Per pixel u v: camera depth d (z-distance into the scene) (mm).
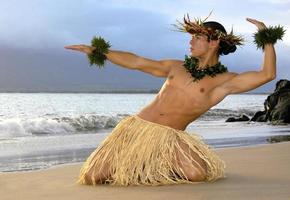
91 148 10094
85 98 83188
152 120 5137
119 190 4648
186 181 4922
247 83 4918
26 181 5328
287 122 28859
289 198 4156
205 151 5148
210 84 5039
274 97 31609
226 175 5473
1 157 8461
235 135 14484
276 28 4703
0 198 4402
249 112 41344
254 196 4246
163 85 5312
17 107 44594
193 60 5082
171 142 5004
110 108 46938
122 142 5051
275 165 6383
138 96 106375
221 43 5078
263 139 12875
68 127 16312
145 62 5164
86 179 5020
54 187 4922
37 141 11891
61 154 8969
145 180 4891
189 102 5055
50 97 88188
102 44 4961
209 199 4156
